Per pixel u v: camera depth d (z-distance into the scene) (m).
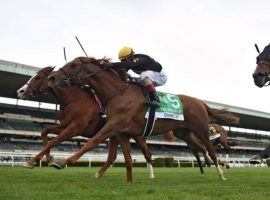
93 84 6.62
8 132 31.42
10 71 26.33
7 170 12.12
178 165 26.06
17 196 4.07
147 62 6.86
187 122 7.62
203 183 6.89
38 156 7.44
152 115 6.77
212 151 8.04
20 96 8.83
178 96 7.67
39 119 34.38
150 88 6.69
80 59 6.78
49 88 8.73
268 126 52.03
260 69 6.32
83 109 8.05
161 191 4.96
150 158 9.17
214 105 40.75
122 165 24.31
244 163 32.56
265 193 4.88
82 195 4.32
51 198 4.01
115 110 6.37
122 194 4.50
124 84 6.65
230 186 6.02
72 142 34.91
